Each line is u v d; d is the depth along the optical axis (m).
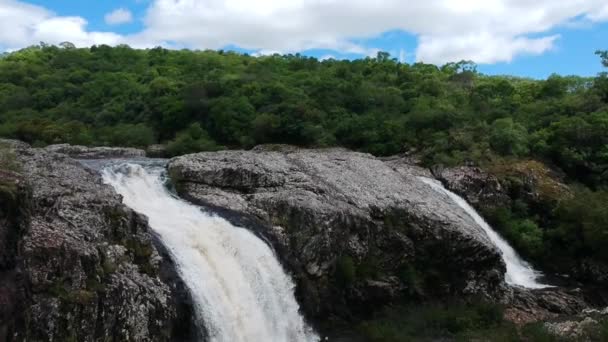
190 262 23.42
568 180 48.03
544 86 65.38
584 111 55.50
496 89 67.88
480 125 52.06
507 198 43.94
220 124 54.94
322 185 32.62
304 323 26.70
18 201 18.11
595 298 34.62
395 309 29.75
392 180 38.62
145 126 55.97
